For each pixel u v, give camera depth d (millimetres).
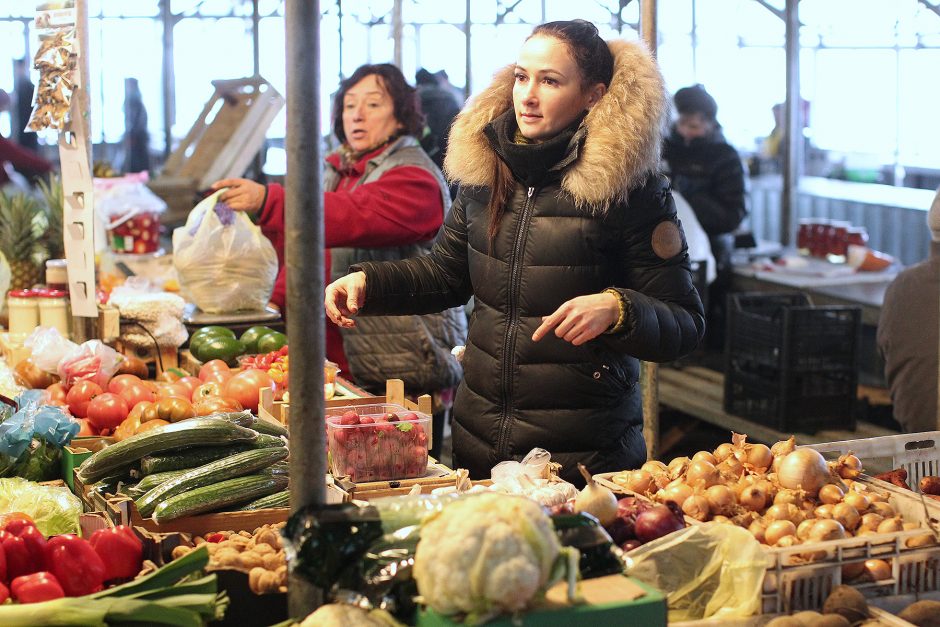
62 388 3465
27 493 2777
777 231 9547
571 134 2781
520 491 2465
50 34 3748
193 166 7148
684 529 2170
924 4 8953
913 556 2275
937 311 3875
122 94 11844
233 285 4242
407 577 1790
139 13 11617
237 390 3252
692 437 6473
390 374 4141
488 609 1669
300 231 1855
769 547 2180
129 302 3930
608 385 2861
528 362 2854
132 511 2553
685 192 7297
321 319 1892
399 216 4004
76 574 2176
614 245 2797
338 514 1820
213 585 2117
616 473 2643
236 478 2611
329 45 9391
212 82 7219
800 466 2529
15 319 4172
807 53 9812
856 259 7141
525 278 2832
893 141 9344
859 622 2115
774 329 5590
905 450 2889
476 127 2900
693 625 2049
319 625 1751
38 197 5469
